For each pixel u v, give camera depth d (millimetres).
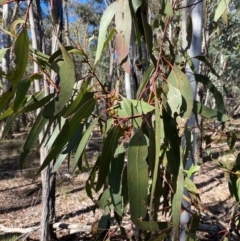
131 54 1100
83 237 2992
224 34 6297
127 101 860
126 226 2279
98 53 808
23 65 753
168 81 856
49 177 2854
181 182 833
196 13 1183
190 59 1100
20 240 2977
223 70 7516
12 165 6871
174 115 835
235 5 6047
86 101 876
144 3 800
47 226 2857
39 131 1027
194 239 1084
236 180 1226
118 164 963
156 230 872
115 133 881
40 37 3246
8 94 777
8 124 1029
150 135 805
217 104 1104
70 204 4125
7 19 4418
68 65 725
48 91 1352
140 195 774
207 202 3764
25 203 4348
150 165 804
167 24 849
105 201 1119
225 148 4168
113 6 785
